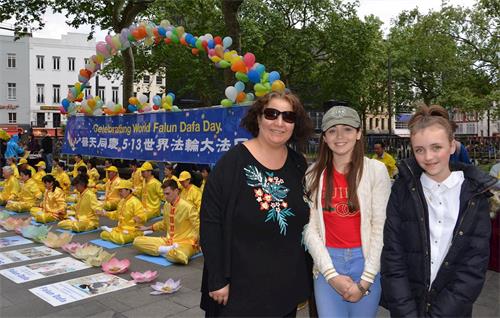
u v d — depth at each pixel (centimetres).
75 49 3834
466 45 1956
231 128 661
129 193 686
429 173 216
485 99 1758
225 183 229
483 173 212
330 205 249
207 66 2152
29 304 423
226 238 226
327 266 241
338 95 2458
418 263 216
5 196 1055
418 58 2309
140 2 1368
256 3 2106
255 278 227
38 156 1686
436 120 211
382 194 243
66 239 658
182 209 590
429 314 213
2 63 3597
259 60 2191
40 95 3731
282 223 232
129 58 1506
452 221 212
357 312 255
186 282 490
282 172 244
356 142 250
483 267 204
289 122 239
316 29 2194
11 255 607
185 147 770
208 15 1961
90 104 1090
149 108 933
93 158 1497
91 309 411
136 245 608
